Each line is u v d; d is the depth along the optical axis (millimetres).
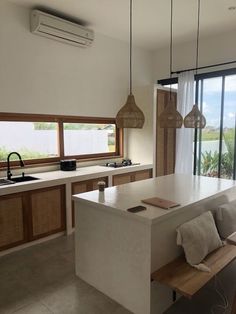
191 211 2316
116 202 2256
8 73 3412
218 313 2098
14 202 3014
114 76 4754
